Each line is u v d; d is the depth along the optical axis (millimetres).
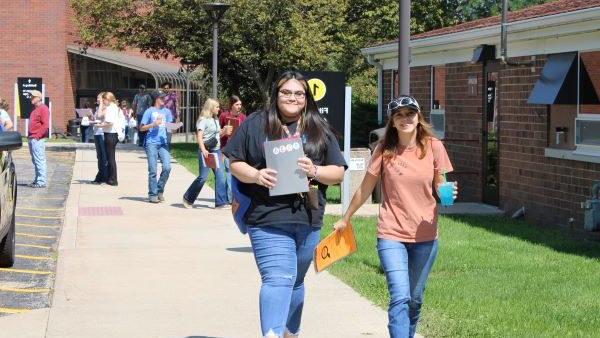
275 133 6621
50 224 15961
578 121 15648
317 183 6738
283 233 6590
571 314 8883
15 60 49375
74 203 18500
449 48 20906
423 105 23328
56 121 49500
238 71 37000
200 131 17609
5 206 10625
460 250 13008
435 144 7012
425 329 8227
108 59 49969
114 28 34969
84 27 35719
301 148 6516
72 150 36312
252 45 34344
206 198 19531
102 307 9312
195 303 9508
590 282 10641
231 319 8812
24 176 24766
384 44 25266
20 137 10031
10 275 11203
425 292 9891
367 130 30281
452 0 45688
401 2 10758
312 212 6641
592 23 14750
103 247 13094
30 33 49375
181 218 16328
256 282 10617
